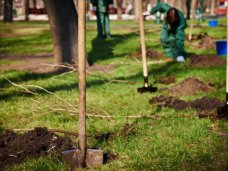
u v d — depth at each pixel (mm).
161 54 9234
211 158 3516
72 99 5738
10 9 27484
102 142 3941
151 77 7055
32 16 39406
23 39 15109
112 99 5688
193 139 3934
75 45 8211
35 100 5262
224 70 7223
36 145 3697
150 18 33625
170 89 6062
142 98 5707
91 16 40344
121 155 3684
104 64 8672
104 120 4688
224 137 4023
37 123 4664
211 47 10547
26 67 8531
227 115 4527
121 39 13883
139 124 4434
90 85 6621
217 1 49594
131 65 8297
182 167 3375
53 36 8164
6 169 3400
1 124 4688
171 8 8617
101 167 3428
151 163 3457
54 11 8102
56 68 8141
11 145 3730
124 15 41438
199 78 6715
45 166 3404
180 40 8719
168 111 4977
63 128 4453
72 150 3451
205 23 23125
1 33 17922
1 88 6305
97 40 13773
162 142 3871
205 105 5047
